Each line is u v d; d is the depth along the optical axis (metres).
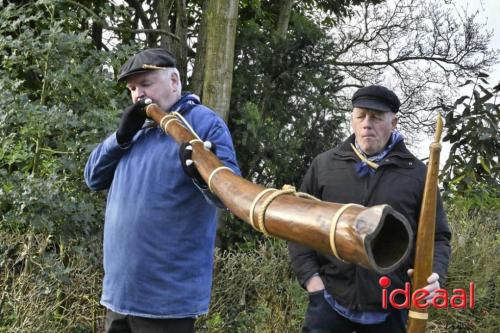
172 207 2.66
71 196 4.59
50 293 4.07
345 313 3.12
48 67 4.79
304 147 9.91
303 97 9.85
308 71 9.81
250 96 9.45
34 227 4.25
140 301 2.67
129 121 2.71
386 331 3.10
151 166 2.71
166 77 2.76
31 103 4.56
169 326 2.68
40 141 4.65
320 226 1.46
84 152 4.60
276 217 1.60
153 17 9.86
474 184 7.45
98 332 4.29
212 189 2.01
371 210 1.38
